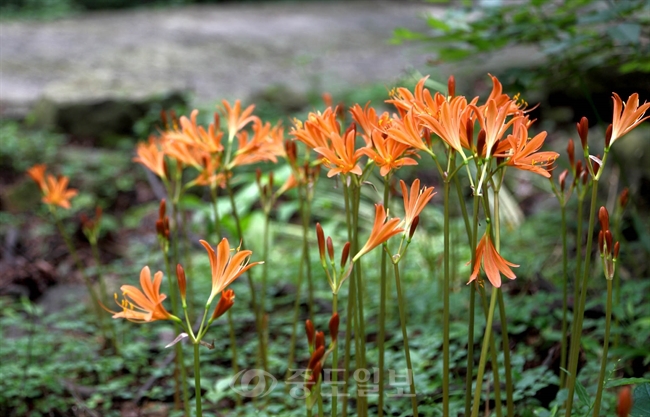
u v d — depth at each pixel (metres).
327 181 5.88
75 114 7.35
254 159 2.37
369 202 5.44
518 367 2.62
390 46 13.12
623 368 2.81
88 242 5.45
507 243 4.62
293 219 5.81
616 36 2.60
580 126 1.66
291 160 2.50
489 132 1.54
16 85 9.74
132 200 6.29
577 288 2.03
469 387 1.83
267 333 3.32
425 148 1.65
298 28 15.13
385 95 7.81
